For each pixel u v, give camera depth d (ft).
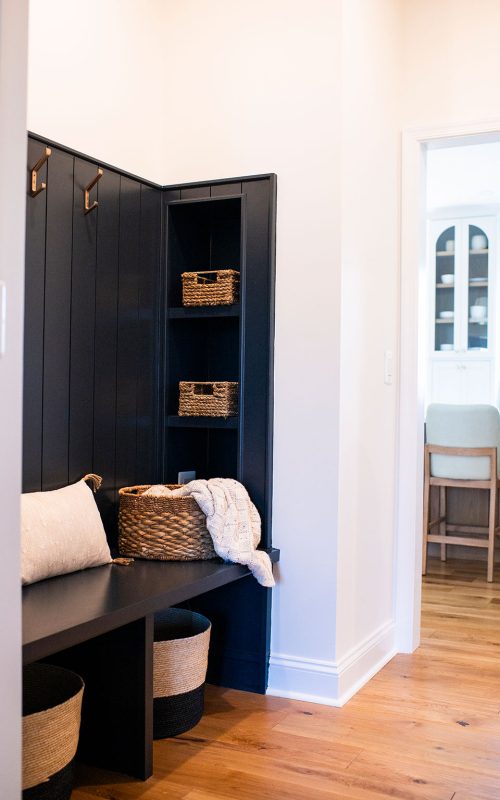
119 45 9.06
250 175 9.29
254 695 9.02
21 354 4.22
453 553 17.75
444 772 7.14
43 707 7.10
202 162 9.61
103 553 7.94
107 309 8.61
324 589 8.83
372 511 9.95
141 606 6.63
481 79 10.37
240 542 8.30
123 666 7.02
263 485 9.07
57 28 8.14
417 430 10.75
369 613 9.92
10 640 4.20
